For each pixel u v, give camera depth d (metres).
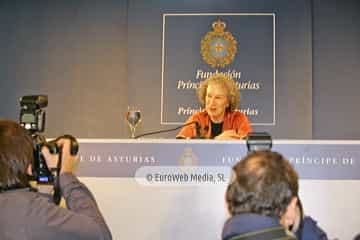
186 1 4.96
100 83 5.07
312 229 1.59
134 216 2.38
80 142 2.42
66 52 5.11
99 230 1.59
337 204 2.31
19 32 5.14
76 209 1.67
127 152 2.40
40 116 2.08
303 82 4.84
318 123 4.90
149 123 4.89
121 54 5.09
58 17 5.14
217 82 4.71
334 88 4.92
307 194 2.32
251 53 4.89
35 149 1.81
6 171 1.62
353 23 4.95
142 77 4.94
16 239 1.53
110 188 2.40
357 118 4.88
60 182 1.75
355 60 4.92
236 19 4.92
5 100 5.11
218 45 4.90
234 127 4.60
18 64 5.12
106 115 5.05
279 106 4.82
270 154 1.42
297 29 4.88
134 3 5.00
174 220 2.36
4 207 1.58
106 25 5.11
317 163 2.32
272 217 1.32
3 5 5.18
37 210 1.57
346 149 2.32
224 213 2.33
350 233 2.30
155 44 4.96
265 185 1.33
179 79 4.90
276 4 4.91
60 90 5.09
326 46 4.95
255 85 4.85
